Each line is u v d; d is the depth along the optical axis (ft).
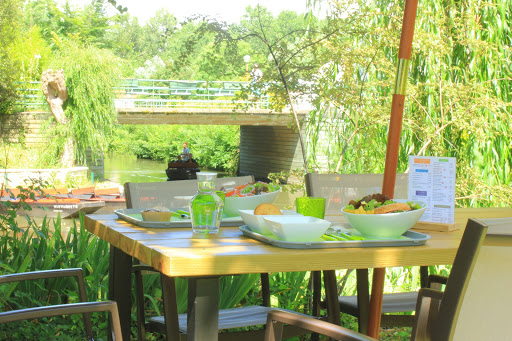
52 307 4.72
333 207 9.41
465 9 15.61
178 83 77.00
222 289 9.59
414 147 16.24
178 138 132.46
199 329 5.17
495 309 4.09
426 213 7.18
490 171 15.02
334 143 17.06
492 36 15.29
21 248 10.61
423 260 5.46
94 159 64.18
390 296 8.29
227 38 16.20
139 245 5.47
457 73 15.89
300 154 84.43
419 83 14.94
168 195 8.63
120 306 7.15
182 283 9.43
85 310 4.86
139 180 82.84
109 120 62.39
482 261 3.89
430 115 15.66
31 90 67.72
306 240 5.45
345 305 7.92
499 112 14.55
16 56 80.84
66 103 61.57
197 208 6.05
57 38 64.03
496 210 9.32
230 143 115.03
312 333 8.30
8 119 64.95
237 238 5.87
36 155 61.62
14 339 8.82
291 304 10.48
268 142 94.27
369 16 15.97
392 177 6.79
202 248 5.19
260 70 16.38
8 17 82.02
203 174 6.19
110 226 6.65
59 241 10.92
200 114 71.97
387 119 15.66
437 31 15.25
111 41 139.64
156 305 9.49
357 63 15.80
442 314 3.98
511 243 3.76
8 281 5.83
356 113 16.15
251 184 7.48
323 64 15.94
